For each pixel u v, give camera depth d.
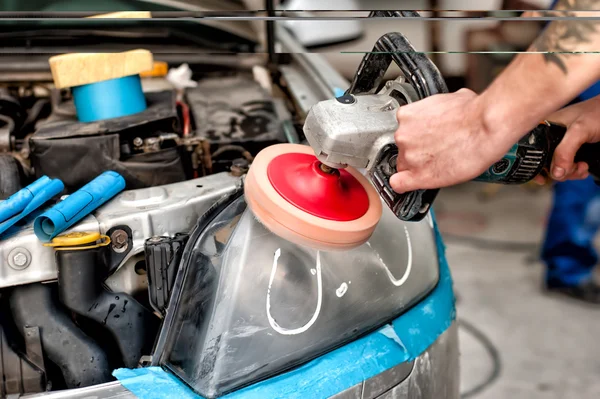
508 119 0.80
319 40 0.94
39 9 0.97
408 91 0.91
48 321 1.04
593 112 1.08
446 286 1.26
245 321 0.95
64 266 0.99
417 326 1.12
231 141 1.34
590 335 2.48
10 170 1.20
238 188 1.08
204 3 1.00
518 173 1.03
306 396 0.96
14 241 0.99
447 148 0.84
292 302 0.98
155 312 1.08
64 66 1.19
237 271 0.95
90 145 1.16
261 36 1.07
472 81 0.95
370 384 1.02
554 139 1.04
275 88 1.65
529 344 2.42
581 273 2.73
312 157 0.99
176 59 1.71
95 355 1.06
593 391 2.16
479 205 3.59
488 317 2.59
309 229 0.90
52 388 1.10
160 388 0.95
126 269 1.08
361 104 0.90
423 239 1.21
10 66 1.54
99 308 1.03
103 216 1.03
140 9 1.00
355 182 1.01
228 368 0.95
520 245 3.16
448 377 1.20
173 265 1.02
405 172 0.88
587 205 2.63
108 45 1.04
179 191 1.11
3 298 1.09
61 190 1.08
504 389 2.18
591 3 0.77
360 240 0.93
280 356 0.98
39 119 1.47
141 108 1.29
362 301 1.06
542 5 0.81
